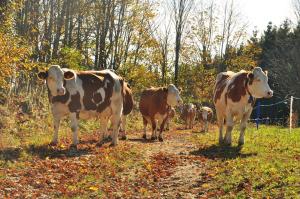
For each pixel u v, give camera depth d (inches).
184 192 398.3
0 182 400.5
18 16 1162.0
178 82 2266.2
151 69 2027.6
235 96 643.5
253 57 2524.6
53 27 1350.9
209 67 2356.1
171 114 1190.9
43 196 378.0
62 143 618.8
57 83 578.2
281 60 2391.7
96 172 470.3
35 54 1151.0
